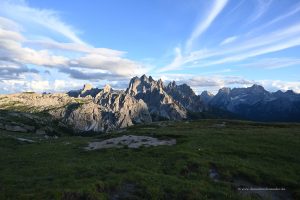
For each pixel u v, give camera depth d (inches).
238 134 2429.9
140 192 1069.8
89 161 1689.2
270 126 3607.3
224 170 1416.1
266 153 1738.4
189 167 1454.2
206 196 1074.1
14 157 2028.8
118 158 1766.7
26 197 975.0
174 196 1066.7
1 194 1043.3
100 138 3211.1
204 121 4266.7
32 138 4138.8
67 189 1006.4
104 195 1011.9
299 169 1465.3
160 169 1414.9
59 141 3262.8
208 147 1904.5
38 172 1407.5
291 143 1967.3
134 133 2950.3
